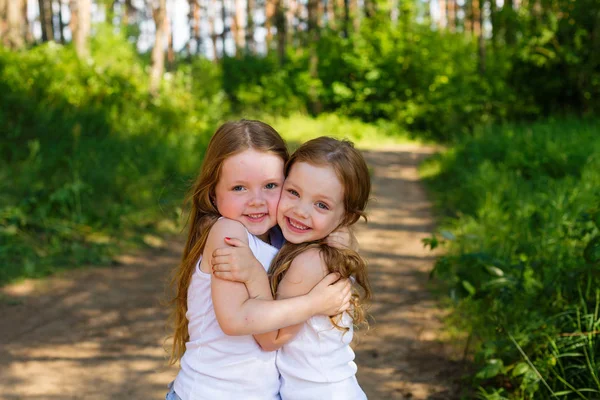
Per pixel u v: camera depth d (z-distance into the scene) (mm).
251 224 2092
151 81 14914
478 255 4270
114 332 5266
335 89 22969
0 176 8102
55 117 10898
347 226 2141
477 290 4438
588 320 3674
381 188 11812
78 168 8945
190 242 2197
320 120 22297
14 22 15000
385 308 5734
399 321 5414
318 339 2074
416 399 4086
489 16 22047
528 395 3678
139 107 13898
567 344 3684
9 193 7934
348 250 2090
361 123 22391
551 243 4902
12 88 11273
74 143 9906
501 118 19359
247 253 2006
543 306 4121
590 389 3328
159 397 4238
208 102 17531
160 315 5645
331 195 2051
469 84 21312
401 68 22469
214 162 2098
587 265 3742
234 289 1976
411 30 23500
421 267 6941
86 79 13148
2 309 5598
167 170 9977
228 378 2055
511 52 19781
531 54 18719
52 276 6449
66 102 11812
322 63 24078
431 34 23375
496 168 10523
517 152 10570
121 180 8984
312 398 2064
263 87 24094
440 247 7527
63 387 4324
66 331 5246
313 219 2053
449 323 5238
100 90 13070
